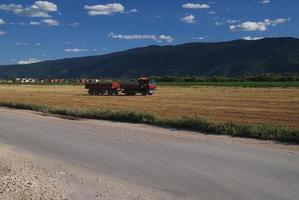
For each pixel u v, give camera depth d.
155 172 12.86
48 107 37.53
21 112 35.69
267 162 13.67
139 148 16.75
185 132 21.28
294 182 11.29
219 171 12.63
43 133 22.08
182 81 143.00
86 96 61.59
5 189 11.20
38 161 14.98
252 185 11.10
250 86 90.81
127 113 27.78
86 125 25.08
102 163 14.37
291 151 15.61
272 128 20.06
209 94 61.84
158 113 33.81
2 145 18.81
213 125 21.34
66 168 13.79
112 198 10.40
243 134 19.83
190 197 10.34
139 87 63.03
